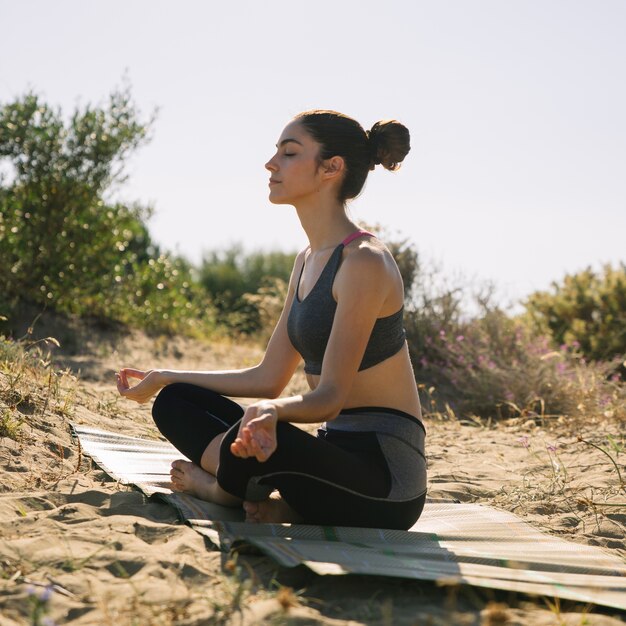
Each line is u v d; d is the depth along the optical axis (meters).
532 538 2.78
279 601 1.91
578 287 9.73
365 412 2.62
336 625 1.85
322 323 2.58
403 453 2.60
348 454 2.48
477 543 2.66
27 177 8.31
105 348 7.76
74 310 8.63
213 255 16.02
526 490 3.69
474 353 7.45
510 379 6.85
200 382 3.00
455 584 2.05
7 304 7.95
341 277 2.53
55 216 8.32
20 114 8.24
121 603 1.91
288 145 2.70
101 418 4.21
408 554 2.37
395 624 1.90
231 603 1.91
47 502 2.66
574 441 5.00
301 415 2.37
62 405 4.06
